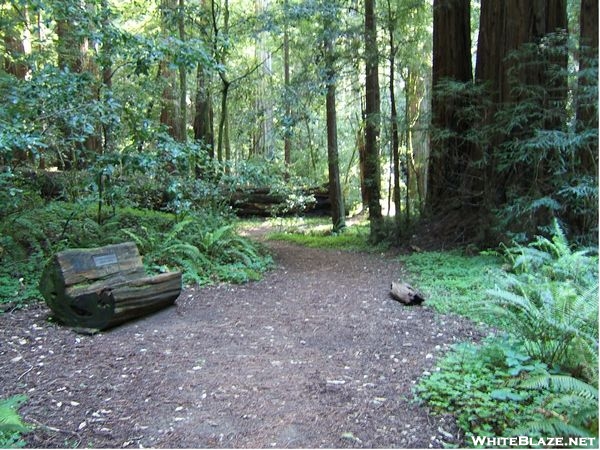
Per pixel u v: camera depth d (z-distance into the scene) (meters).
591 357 3.49
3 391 3.67
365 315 5.96
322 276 8.70
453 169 11.20
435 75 11.59
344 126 22.48
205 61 7.92
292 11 11.04
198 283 7.49
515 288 5.21
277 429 3.18
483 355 4.05
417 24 12.27
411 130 11.38
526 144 7.78
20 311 5.67
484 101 9.58
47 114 6.84
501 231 8.68
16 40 10.60
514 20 9.01
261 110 15.05
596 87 7.46
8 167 8.25
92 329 5.09
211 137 13.77
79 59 10.59
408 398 3.55
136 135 7.76
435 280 7.57
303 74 12.33
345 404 3.51
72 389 3.75
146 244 8.19
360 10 13.59
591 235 7.87
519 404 3.22
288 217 19.45
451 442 2.97
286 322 5.72
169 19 10.96
